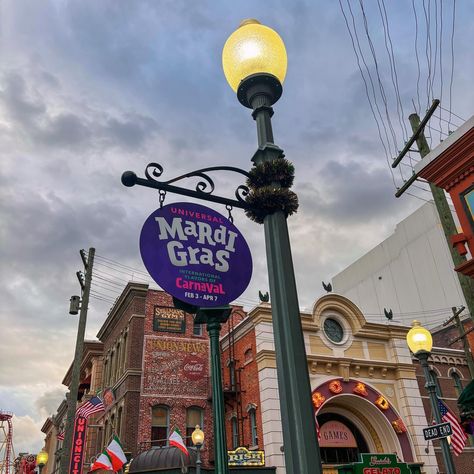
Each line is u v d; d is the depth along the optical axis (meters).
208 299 5.49
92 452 30.16
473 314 10.48
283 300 5.39
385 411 24.66
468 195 7.32
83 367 38.75
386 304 42.78
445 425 10.61
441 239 39.12
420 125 13.98
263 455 21.12
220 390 5.11
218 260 5.78
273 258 5.69
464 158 7.30
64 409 41.09
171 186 5.80
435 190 12.25
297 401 4.81
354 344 25.92
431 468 23.80
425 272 39.97
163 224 5.62
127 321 29.38
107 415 29.41
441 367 29.36
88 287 21.27
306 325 24.88
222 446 4.80
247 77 6.45
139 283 28.86
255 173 6.09
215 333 5.44
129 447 24.58
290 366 5.01
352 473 12.91
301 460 4.55
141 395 26.12
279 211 5.94
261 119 6.44
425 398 27.42
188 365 27.75
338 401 24.55
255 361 23.88
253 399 23.42
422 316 39.31
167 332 28.31
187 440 25.67
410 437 24.39
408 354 26.80
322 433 24.28
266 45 6.49
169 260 5.47
